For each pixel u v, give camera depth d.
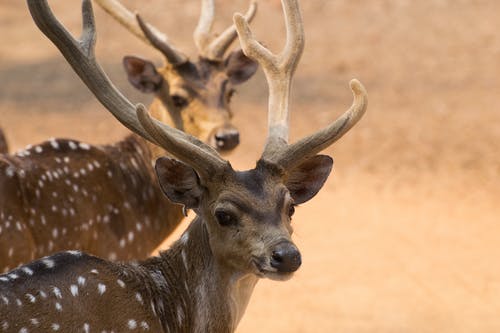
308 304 14.04
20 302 6.81
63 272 7.17
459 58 27.31
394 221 17.28
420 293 14.42
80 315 7.04
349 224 17.09
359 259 15.60
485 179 19.39
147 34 11.66
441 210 17.86
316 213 17.59
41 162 9.94
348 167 20.00
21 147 20.94
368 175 19.61
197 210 7.69
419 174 19.69
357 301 14.14
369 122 22.62
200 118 11.65
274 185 7.46
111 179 10.45
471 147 21.11
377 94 24.64
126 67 11.86
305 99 24.23
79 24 30.14
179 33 29.14
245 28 8.59
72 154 10.27
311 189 8.04
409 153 20.78
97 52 27.78
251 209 7.30
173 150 7.45
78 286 7.15
